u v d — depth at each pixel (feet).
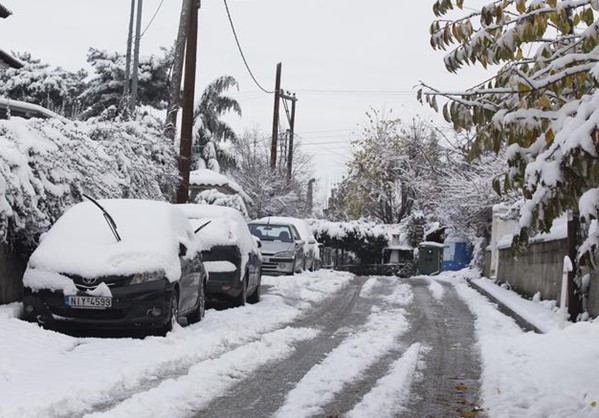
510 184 21.27
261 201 136.36
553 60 20.86
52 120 48.96
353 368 30.58
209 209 50.14
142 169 59.57
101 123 60.23
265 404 24.09
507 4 19.85
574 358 31.78
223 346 34.24
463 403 25.58
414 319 49.16
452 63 21.84
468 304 60.90
